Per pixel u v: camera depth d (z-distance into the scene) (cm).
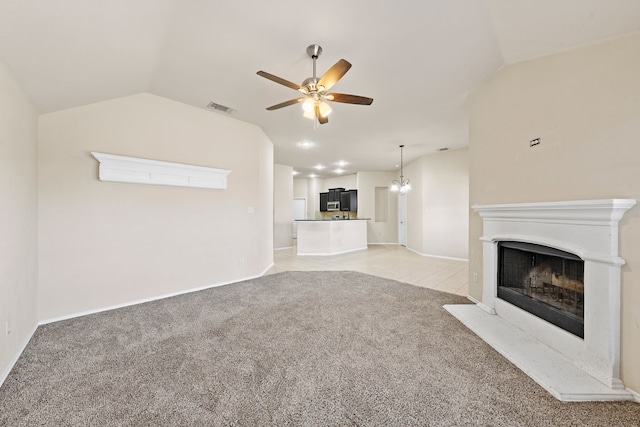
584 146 195
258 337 241
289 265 582
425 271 520
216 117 406
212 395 164
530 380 179
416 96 346
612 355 169
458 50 247
